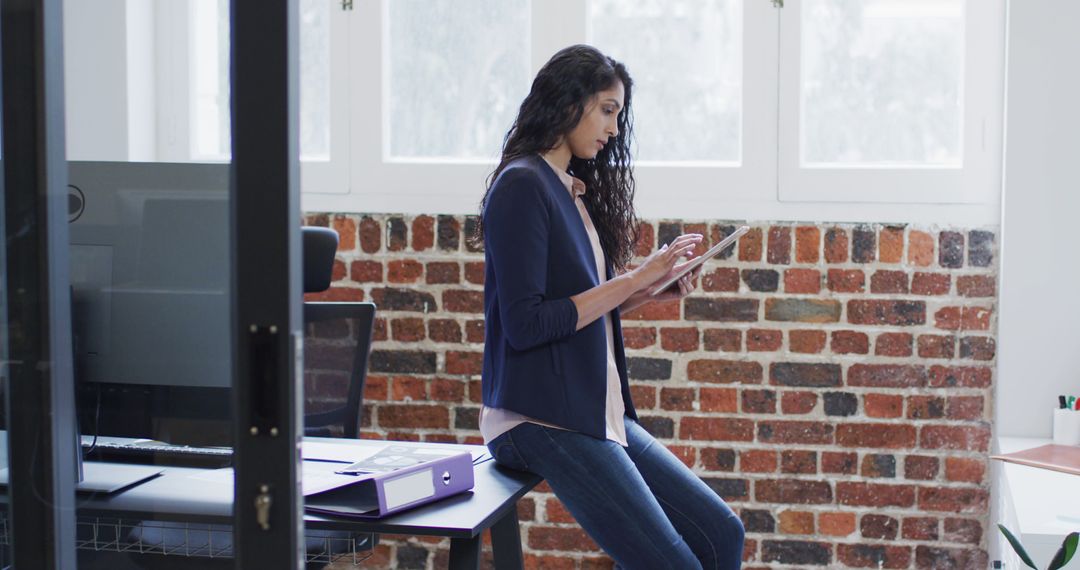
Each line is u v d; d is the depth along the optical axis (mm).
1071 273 3143
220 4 1624
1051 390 3172
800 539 3371
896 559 3340
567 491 2064
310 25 3578
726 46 3418
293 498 1204
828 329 3336
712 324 3373
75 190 1563
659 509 2078
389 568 3492
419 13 3525
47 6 1434
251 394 1203
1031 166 3150
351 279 3512
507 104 3508
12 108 1429
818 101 3395
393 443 2105
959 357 3295
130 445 1549
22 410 1459
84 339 1568
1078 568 2188
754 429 3373
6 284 1443
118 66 3350
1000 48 3262
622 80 2314
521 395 2090
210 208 1534
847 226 3320
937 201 3295
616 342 2330
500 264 2088
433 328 3479
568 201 2223
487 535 3482
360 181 3520
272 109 1180
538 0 3443
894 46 3365
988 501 3295
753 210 3367
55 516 1461
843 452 3346
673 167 3389
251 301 1199
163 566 1538
